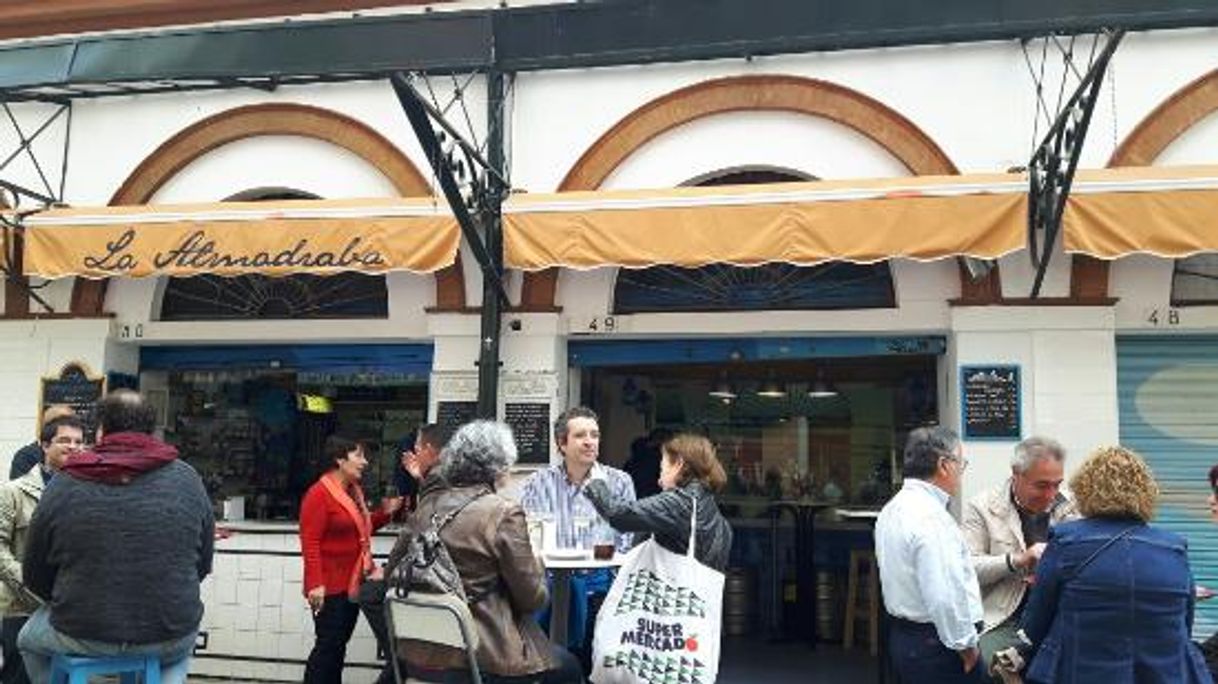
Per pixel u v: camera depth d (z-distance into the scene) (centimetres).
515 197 768
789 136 818
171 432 953
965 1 648
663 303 833
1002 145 780
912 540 445
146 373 925
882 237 694
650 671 453
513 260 749
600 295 820
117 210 795
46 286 901
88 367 880
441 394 827
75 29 935
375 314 877
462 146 743
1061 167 702
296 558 784
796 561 970
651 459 912
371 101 876
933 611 432
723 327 808
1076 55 778
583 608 605
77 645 426
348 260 759
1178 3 599
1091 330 747
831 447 1040
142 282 893
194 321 887
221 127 900
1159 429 755
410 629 412
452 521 420
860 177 804
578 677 507
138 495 436
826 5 679
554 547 543
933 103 795
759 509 1016
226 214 778
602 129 839
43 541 432
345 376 911
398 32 703
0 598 559
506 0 866
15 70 772
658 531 460
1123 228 670
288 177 888
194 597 448
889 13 666
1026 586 489
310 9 896
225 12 911
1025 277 759
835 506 988
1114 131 768
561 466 632
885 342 808
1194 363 760
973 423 752
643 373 1032
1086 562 375
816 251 700
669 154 834
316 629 680
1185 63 768
